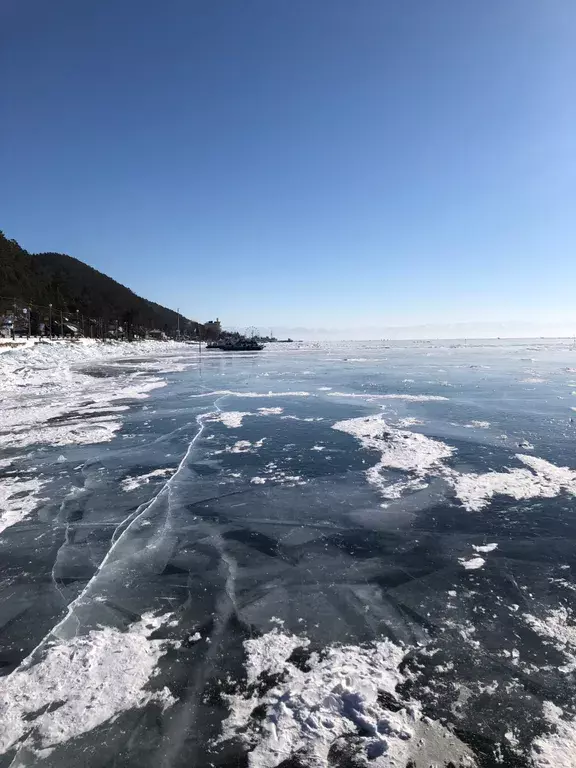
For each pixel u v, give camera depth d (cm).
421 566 460
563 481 712
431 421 1209
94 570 457
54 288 10156
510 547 499
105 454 904
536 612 378
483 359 4369
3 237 9244
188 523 571
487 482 713
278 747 247
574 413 1304
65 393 1838
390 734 254
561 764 236
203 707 277
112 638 348
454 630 354
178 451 923
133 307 14788
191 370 3145
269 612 381
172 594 411
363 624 362
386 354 5950
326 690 288
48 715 274
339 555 485
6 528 562
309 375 2700
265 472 780
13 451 930
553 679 299
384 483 717
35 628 362
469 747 246
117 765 241
